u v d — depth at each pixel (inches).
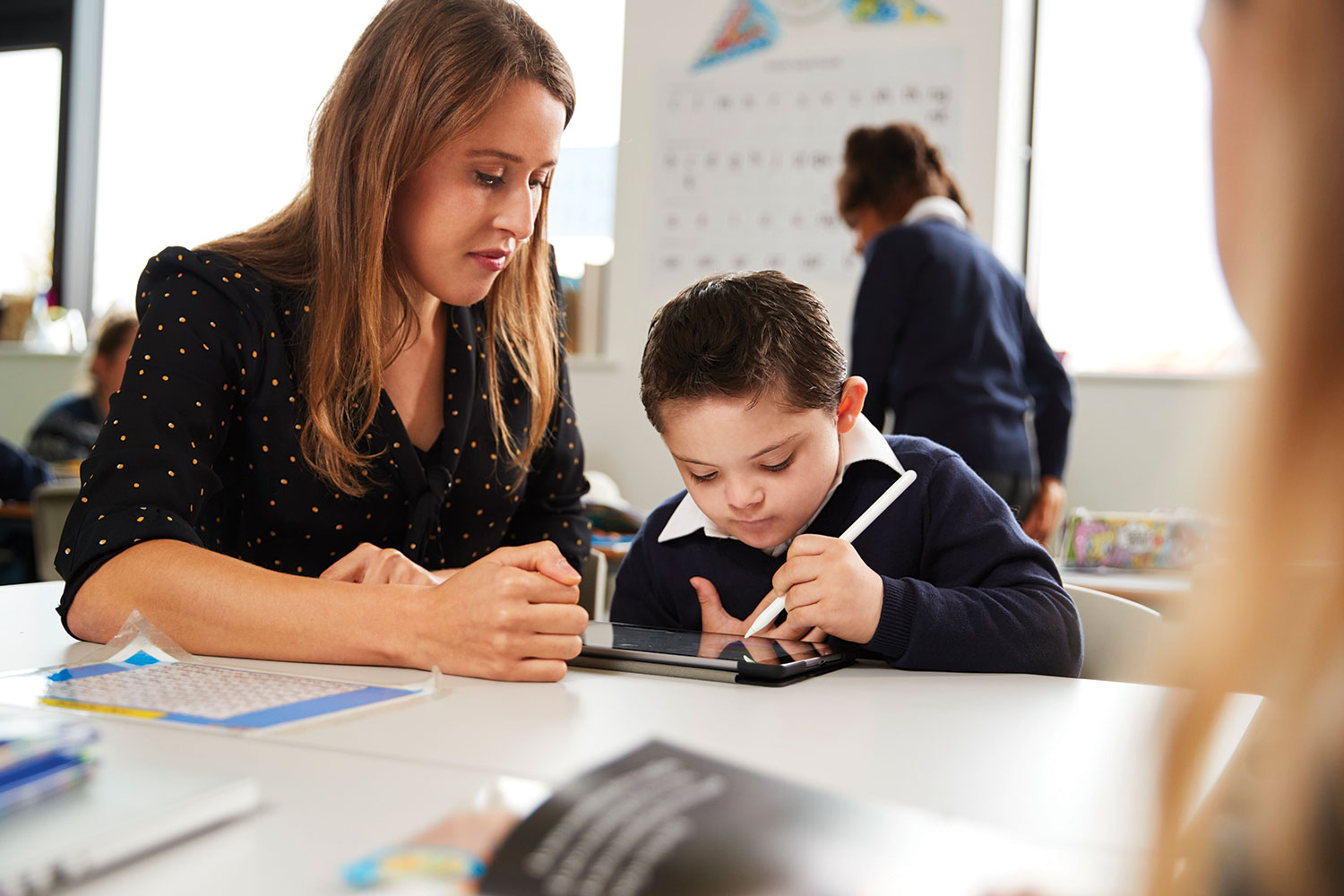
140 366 39.8
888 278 88.1
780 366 40.4
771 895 14.3
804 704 29.2
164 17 172.9
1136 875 10.9
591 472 145.2
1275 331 10.0
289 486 44.5
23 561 119.1
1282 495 9.9
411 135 39.8
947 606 36.1
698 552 47.5
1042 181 136.6
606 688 30.8
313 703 27.4
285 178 167.9
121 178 176.1
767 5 139.7
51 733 18.8
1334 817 10.0
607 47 149.0
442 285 42.5
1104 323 133.3
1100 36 134.4
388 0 42.5
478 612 31.5
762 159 140.3
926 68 134.1
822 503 44.3
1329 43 10.2
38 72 179.5
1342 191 9.9
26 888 15.4
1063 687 32.5
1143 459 125.8
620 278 145.6
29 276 179.9
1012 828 19.3
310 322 43.2
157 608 34.5
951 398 87.2
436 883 15.4
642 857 14.8
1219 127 11.5
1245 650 10.0
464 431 47.4
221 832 18.3
